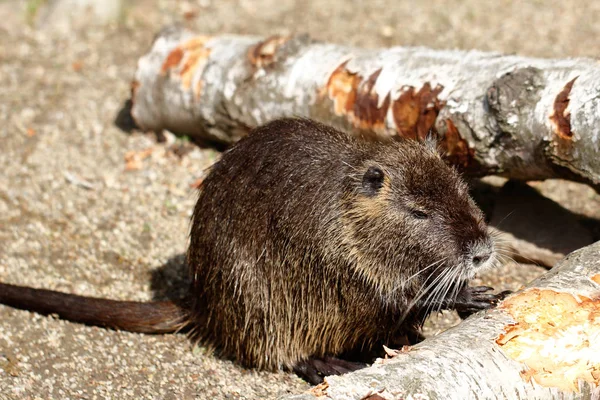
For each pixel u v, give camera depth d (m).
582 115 8.79
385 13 17.70
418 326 8.70
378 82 10.90
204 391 8.37
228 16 18.03
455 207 8.06
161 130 13.56
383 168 8.21
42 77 15.73
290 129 8.83
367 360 9.00
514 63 9.89
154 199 12.20
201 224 8.84
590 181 9.00
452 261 7.94
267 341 8.62
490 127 9.51
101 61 16.41
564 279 7.40
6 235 11.25
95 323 9.35
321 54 11.82
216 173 8.88
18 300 9.43
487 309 7.42
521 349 6.73
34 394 8.14
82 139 13.71
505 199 10.95
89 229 11.49
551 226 10.44
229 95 12.26
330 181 8.38
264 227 8.42
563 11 17.19
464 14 17.39
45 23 17.59
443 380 6.36
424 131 10.37
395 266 8.22
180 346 9.20
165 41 13.28
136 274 10.62
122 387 8.36
